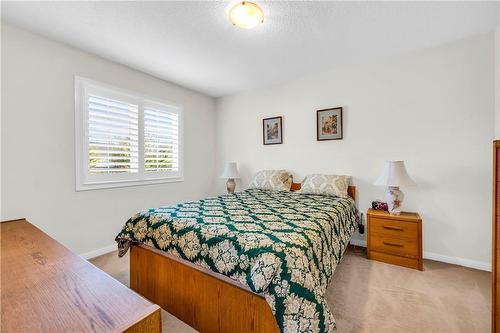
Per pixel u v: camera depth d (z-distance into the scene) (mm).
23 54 2066
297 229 1425
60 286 638
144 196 3080
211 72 3074
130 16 1883
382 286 1899
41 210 2186
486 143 2188
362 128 2852
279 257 1092
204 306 1357
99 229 2600
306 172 3301
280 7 1778
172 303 1530
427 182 2465
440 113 2396
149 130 3156
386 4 1752
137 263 1753
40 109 2172
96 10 1806
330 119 3064
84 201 2479
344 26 2037
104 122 2654
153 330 523
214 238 1335
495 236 1206
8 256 850
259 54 2572
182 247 1455
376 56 2650
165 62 2756
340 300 1709
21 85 2061
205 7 1776
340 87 2992
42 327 476
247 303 1187
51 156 2242
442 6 1776
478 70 2213
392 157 2664
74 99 2391
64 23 1976
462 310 1587
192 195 3820
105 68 2643
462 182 2301
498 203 1189
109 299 579
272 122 3586
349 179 2920
